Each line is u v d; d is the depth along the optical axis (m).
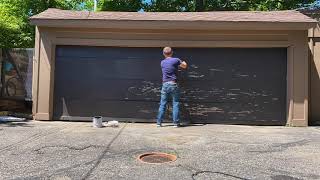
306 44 9.30
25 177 4.62
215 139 7.11
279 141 6.99
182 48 9.52
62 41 9.53
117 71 9.59
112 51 9.61
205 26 9.12
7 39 13.01
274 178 4.68
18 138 6.96
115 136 7.29
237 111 9.45
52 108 9.61
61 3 18.77
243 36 9.38
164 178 4.62
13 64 10.25
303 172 4.95
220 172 4.91
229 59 9.50
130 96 9.57
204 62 9.51
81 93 9.62
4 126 8.41
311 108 9.79
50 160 5.41
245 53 9.50
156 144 6.56
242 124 9.44
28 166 5.10
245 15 9.94
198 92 9.49
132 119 9.55
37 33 9.53
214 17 9.55
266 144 6.69
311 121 9.75
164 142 6.75
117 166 5.14
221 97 9.48
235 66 9.48
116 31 9.47
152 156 5.73
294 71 9.29
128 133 7.68
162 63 8.85
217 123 9.47
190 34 9.41
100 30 9.48
